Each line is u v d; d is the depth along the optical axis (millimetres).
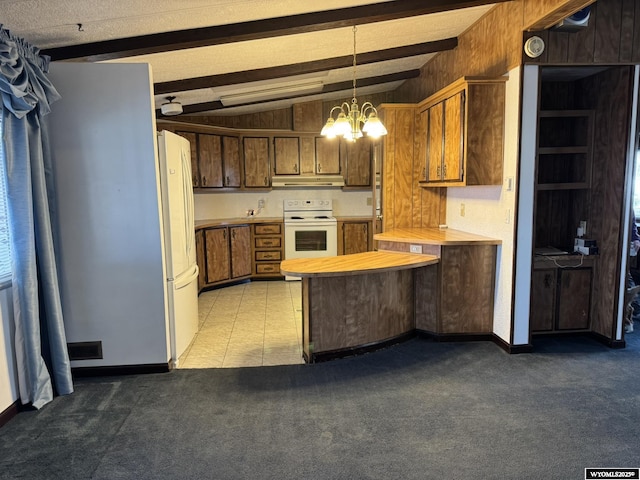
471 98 3340
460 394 2711
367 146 6371
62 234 2961
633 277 5336
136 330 3086
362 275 3350
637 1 3076
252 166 6160
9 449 2217
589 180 3617
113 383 2969
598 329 3580
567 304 3631
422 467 2014
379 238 3869
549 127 3861
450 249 3539
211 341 3762
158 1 2293
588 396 2664
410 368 3119
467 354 3359
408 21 3455
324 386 2857
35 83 2480
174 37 2789
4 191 2543
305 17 2797
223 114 6098
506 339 3406
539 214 3914
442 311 3609
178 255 3336
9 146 2436
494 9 3422
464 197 4125
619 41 3090
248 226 6086
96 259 3012
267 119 6258
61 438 2311
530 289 3311
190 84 3994
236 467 2041
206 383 2941
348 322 3334
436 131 3949
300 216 6562
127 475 2002
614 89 3334
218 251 5699
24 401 2615
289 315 4531
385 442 2213
